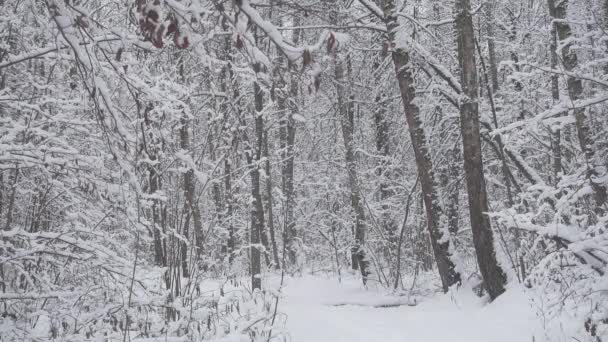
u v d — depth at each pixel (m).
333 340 6.68
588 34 7.73
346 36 2.74
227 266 14.61
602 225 5.92
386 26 9.70
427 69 10.80
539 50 14.82
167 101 6.25
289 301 9.99
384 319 8.17
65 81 7.29
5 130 6.09
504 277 8.12
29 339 5.45
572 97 8.54
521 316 6.68
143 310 6.96
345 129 13.34
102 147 7.20
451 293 8.60
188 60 10.24
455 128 11.52
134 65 5.86
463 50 8.72
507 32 16.28
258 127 12.08
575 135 12.01
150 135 6.18
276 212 19.17
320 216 19.05
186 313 6.29
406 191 13.24
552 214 9.23
